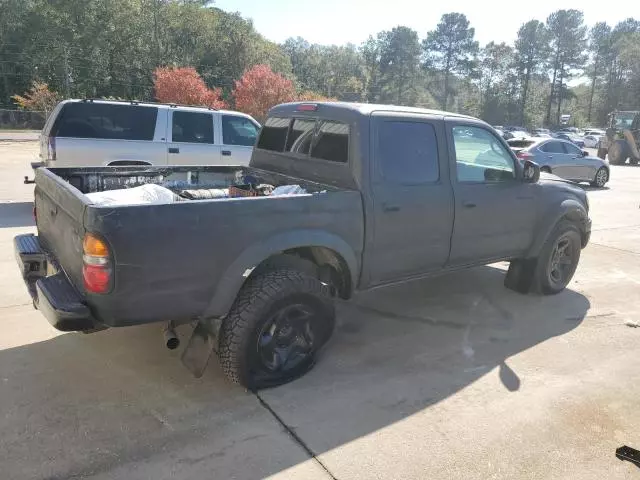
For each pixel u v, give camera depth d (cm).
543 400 354
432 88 10825
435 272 452
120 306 291
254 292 335
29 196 1104
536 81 10588
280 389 357
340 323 478
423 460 288
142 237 288
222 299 322
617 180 1852
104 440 295
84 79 5897
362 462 285
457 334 459
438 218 430
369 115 393
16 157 1973
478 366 400
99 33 5853
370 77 10625
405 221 407
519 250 520
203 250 309
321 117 427
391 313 505
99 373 368
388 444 301
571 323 491
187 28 6375
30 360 383
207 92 2953
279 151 477
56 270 346
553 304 542
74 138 840
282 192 402
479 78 10619
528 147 1474
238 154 972
